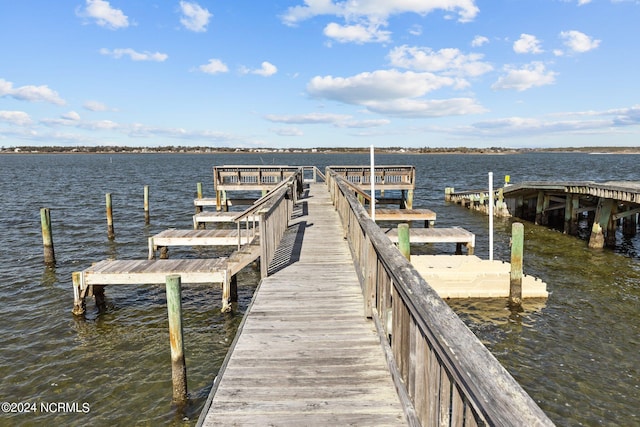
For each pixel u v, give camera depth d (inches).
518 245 362.3
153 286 421.1
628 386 251.1
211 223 824.3
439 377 87.5
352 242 299.9
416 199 1227.2
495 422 49.1
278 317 199.2
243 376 146.2
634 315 350.6
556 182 690.2
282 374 147.2
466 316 345.4
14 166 3336.6
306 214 507.5
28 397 241.1
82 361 280.1
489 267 416.2
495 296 379.9
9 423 218.5
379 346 168.1
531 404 48.0
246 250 349.4
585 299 385.7
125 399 237.6
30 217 876.0
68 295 406.3
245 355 161.6
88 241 663.1
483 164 3602.4
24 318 350.0
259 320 195.6
